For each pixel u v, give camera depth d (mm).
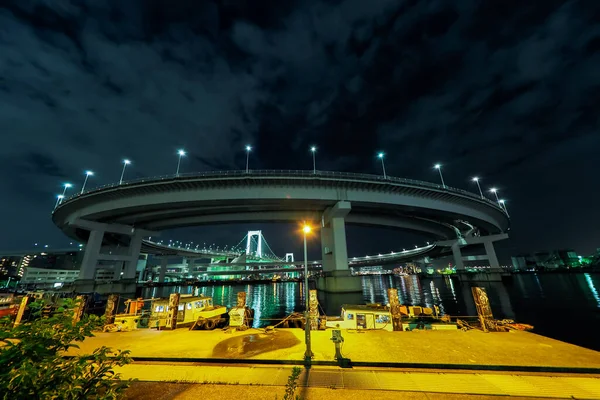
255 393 7742
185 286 151125
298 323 19422
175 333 15094
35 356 3398
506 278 101062
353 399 7328
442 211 73625
